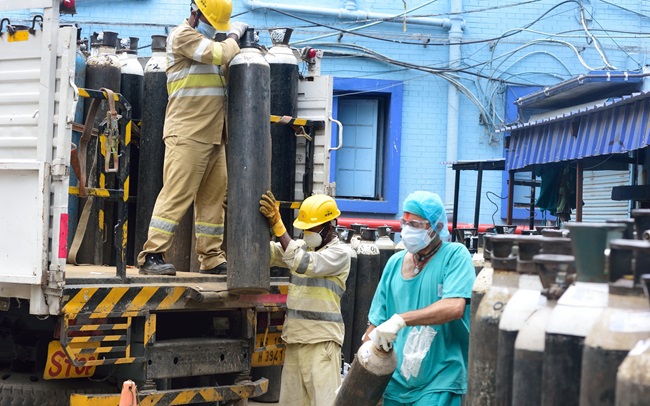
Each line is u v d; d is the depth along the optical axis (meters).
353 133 17.77
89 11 17.23
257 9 17.41
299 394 6.46
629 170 14.51
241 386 6.51
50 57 5.65
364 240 9.57
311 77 7.77
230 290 6.15
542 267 3.22
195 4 6.44
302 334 6.35
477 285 3.98
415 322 4.57
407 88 17.52
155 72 7.29
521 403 3.14
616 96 13.36
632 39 17.58
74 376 6.02
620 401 2.58
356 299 9.40
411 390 4.83
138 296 5.93
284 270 7.19
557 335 2.94
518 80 17.62
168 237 6.41
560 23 17.67
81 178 6.14
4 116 5.80
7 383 6.33
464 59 17.58
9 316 6.61
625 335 2.70
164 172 6.48
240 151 6.17
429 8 17.52
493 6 17.62
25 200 5.64
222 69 6.44
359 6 17.61
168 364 6.13
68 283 5.79
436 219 4.74
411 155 17.55
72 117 5.63
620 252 2.79
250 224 6.11
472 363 3.63
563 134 12.66
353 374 4.52
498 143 17.59
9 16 15.65
